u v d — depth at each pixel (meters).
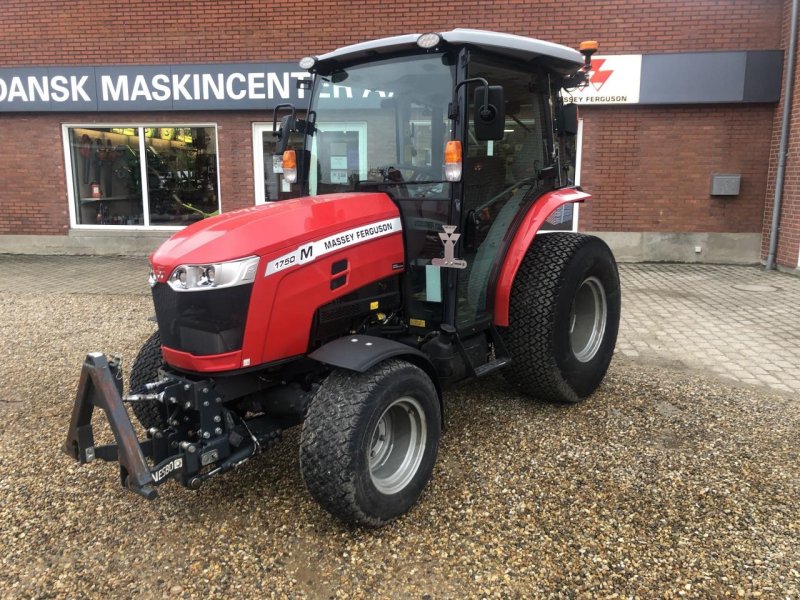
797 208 8.93
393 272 3.44
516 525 2.93
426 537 2.87
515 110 3.90
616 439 3.79
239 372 2.82
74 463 3.61
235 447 2.95
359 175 3.71
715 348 5.75
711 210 9.91
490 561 2.68
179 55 10.34
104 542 2.87
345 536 2.88
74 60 10.54
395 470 3.05
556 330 3.94
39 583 2.59
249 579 2.60
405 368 2.96
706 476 3.34
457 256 3.43
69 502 3.20
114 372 2.63
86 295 8.14
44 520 3.04
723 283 8.63
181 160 10.89
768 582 2.50
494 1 9.66
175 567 2.69
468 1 9.69
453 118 3.34
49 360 5.55
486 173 3.65
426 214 3.44
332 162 3.80
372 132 3.67
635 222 10.07
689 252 10.07
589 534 2.85
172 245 2.95
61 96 10.55
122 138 10.92
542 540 2.81
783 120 9.14
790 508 3.03
